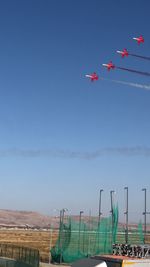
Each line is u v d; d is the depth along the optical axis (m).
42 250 86.25
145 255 31.67
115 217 71.94
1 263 54.91
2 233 174.88
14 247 72.62
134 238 95.38
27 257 55.66
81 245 66.94
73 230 67.12
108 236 69.75
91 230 68.62
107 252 68.31
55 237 159.62
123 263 29.30
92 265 29.45
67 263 64.38
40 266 58.88
